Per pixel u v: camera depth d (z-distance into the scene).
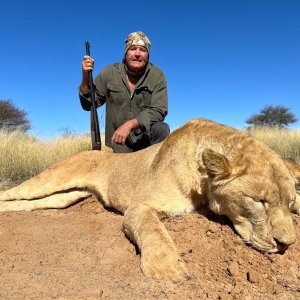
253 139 1.35
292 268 1.17
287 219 1.20
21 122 8.77
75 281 1.06
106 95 2.36
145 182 1.59
